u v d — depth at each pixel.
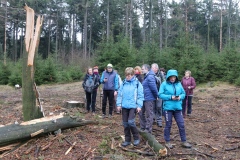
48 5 46.59
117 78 8.66
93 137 5.98
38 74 21.34
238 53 17.78
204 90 16.09
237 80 16.70
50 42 48.88
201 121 8.38
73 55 34.56
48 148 5.36
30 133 5.48
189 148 5.60
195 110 10.56
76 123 6.39
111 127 6.87
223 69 18.12
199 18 48.09
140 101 5.46
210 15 47.41
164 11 42.53
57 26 46.38
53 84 21.75
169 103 5.66
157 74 7.89
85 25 41.19
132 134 5.96
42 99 12.40
